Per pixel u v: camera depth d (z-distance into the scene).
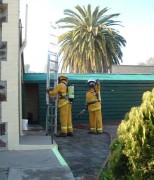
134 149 3.90
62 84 12.11
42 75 16.42
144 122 3.89
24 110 16.47
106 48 40.38
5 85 8.84
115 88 16.62
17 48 8.86
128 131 4.08
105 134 13.02
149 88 16.86
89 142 10.98
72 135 12.39
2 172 6.93
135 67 29.14
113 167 4.15
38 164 7.48
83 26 40.69
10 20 8.82
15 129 8.92
